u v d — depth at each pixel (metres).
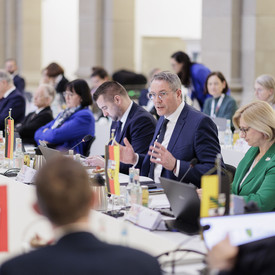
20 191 8.80
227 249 4.86
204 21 21.98
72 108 13.50
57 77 19.77
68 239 4.08
